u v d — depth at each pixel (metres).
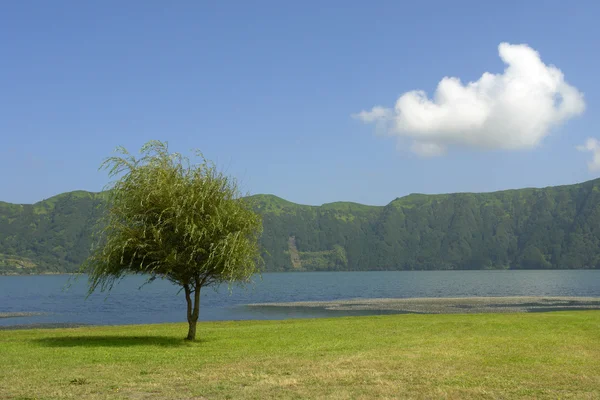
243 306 83.75
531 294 115.81
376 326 37.47
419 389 14.89
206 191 28.25
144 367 19.09
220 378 16.61
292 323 43.22
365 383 15.76
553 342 27.03
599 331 32.81
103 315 71.50
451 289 142.62
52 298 110.50
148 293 127.88
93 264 28.22
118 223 27.89
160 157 29.14
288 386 15.30
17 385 15.45
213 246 27.77
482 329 34.38
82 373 17.69
